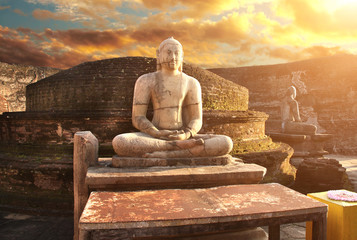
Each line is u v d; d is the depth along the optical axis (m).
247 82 20.20
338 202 3.22
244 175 3.81
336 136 16.98
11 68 14.83
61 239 4.96
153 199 3.01
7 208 6.43
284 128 11.67
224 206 2.82
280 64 19.19
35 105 8.99
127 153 4.08
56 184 6.46
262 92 19.73
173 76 4.67
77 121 6.77
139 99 4.55
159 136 4.29
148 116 6.71
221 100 8.37
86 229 2.38
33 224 5.67
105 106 7.14
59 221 5.83
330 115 17.20
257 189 3.41
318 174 7.98
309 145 10.98
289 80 18.70
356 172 10.71
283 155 7.86
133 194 3.17
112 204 2.83
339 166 8.20
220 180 3.76
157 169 3.86
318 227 2.86
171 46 4.59
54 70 16.48
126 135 4.15
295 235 4.86
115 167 3.99
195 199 3.02
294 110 11.77
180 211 2.67
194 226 2.54
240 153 7.11
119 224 2.42
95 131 6.71
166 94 4.59
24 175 6.64
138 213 2.60
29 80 15.45
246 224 2.65
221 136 4.41
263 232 3.41
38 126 7.05
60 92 7.77
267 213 2.69
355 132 16.64
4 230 5.36
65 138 6.82
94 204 2.82
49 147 6.82
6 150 7.41
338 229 3.14
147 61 7.39
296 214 2.78
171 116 4.58
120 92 7.12
